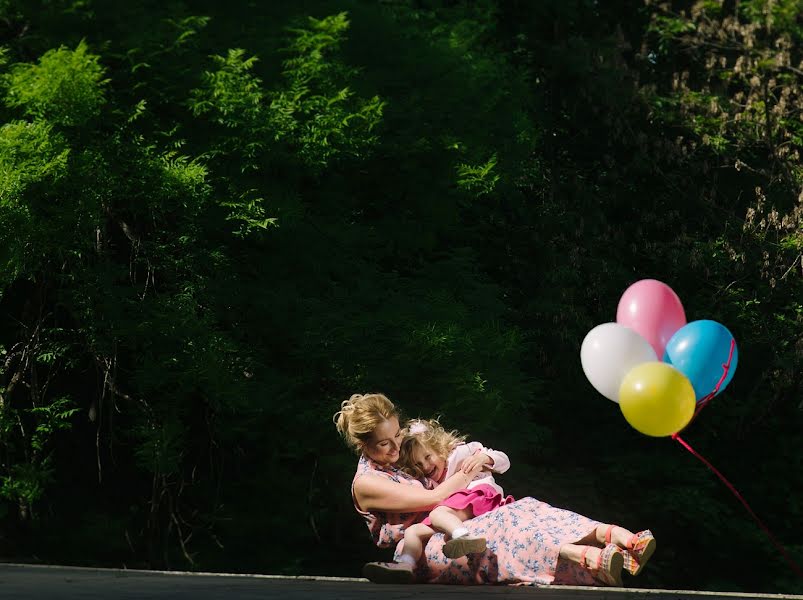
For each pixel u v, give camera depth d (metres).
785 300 12.43
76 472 10.16
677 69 14.81
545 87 13.38
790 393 12.41
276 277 9.53
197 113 8.44
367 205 10.41
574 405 12.46
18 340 9.90
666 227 12.92
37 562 9.23
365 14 10.17
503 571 4.18
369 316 9.04
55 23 8.52
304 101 8.93
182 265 8.91
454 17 11.74
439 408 8.95
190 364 8.41
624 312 5.15
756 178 13.38
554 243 12.29
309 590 3.17
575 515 4.23
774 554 11.82
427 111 10.02
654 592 3.48
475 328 9.55
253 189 8.66
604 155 12.88
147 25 8.63
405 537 4.36
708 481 11.93
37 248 8.04
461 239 11.69
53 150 7.93
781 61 13.47
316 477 10.31
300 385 9.20
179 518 9.60
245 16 9.68
